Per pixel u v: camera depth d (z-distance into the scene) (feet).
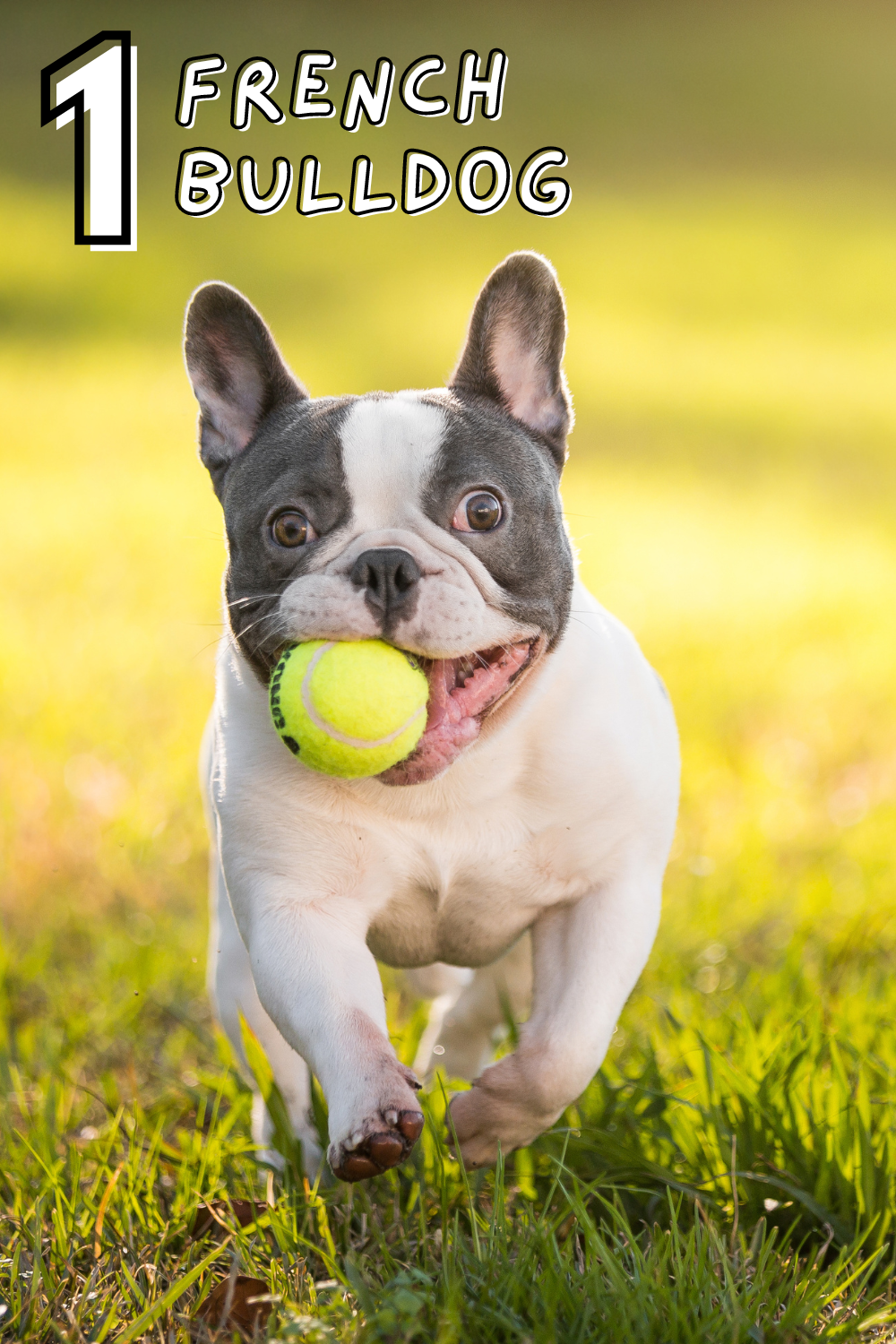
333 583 10.12
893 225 87.25
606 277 75.41
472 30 131.95
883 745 23.20
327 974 10.28
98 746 22.57
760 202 92.63
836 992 14.73
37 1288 9.57
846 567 34.65
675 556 35.35
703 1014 13.66
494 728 10.78
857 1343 9.19
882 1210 10.42
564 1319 9.00
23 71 110.11
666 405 53.83
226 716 11.21
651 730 11.71
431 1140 10.87
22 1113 12.45
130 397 52.90
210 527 36.94
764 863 18.34
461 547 10.58
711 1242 9.73
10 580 32.35
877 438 49.85
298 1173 11.15
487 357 11.85
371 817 10.83
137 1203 10.58
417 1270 9.06
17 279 69.82
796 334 66.18
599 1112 11.75
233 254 76.18
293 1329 8.53
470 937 11.77
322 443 10.87
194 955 15.97
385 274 73.15
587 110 112.06
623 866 11.36
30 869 18.15
